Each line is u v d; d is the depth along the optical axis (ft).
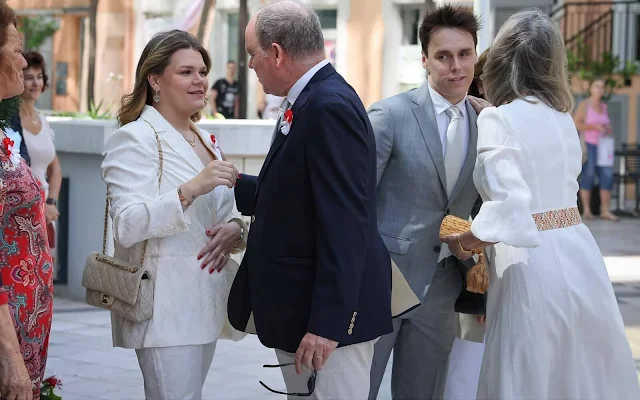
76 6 60.39
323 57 12.05
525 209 12.37
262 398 19.62
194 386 13.47
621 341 13.01
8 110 11.83
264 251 11.97
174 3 42.22
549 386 12.84
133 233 12.70
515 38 13.34
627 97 62.95
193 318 13.26
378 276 12.09
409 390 15.65
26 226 11.55
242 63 37.14
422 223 14.84
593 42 63.05
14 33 11.14
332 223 11.21
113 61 45.24
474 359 16.02
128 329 13.23
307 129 11.50
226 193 13.99
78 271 28.76
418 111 14.93
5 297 10.45
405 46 39.75
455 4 14.85
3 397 10.48
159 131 13.32
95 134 27.40
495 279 13.15
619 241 42.75
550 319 12.71
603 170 51.16
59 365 21.76
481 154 12.79
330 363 12.03
